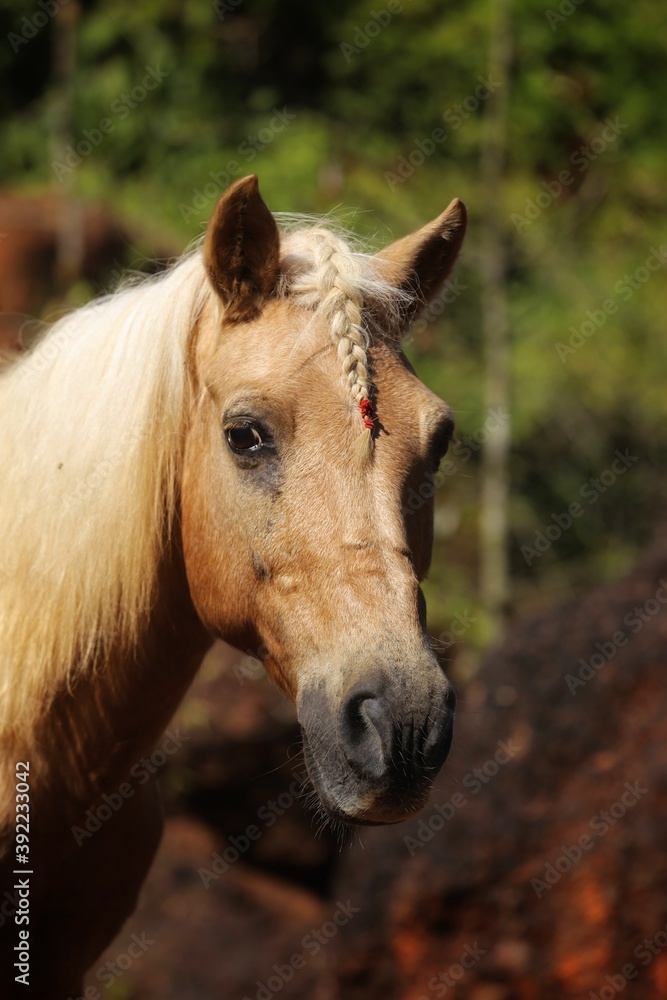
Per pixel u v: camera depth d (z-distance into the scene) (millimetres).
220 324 4848
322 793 4266
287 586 4496
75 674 5109
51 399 5145
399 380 4723
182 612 5375
